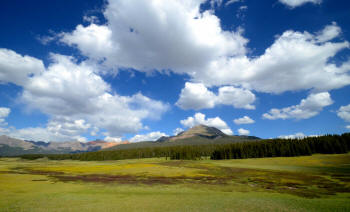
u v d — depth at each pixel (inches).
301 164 3526.1
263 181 1776.6
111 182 1626.5
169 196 1071.6
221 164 4077.3
